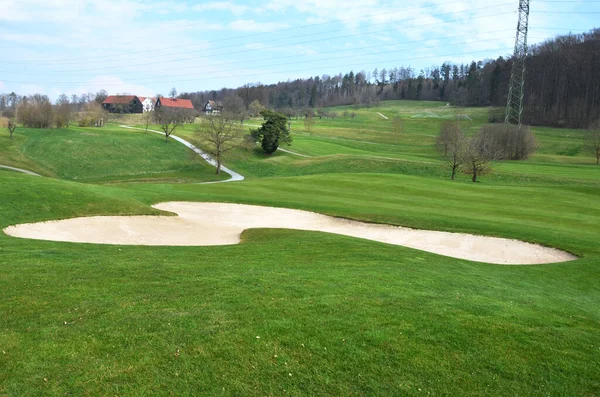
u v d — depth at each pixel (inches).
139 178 3093.0
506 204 1550.2
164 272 553.9
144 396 297.4
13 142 3440.0
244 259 673.0
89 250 703.7
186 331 378.6
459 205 1520.7
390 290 514.9
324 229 1178.6
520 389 334.0
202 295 463.8
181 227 1102.4
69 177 2999.5
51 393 295.3
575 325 460.4
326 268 622.5
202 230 1090.7
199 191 1722.4
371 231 1163.9
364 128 6235.2
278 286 502.9
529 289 636.1
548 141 4662.9
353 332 393.1
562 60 6284.5
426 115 7642.7
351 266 649.0
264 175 3430.1
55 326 382.3
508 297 552.7
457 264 762.8
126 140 3880.4
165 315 408.2
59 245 731.4
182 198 1509.6
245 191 1779.0
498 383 339.0
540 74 6432.1
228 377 322.0
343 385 322.7
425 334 399.9
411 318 430.3
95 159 3380.9
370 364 348.5
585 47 6353.3
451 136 3319.4
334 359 351.3
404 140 5285.4
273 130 3909.9
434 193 1768.0
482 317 448.1
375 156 3708.2
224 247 802.2
